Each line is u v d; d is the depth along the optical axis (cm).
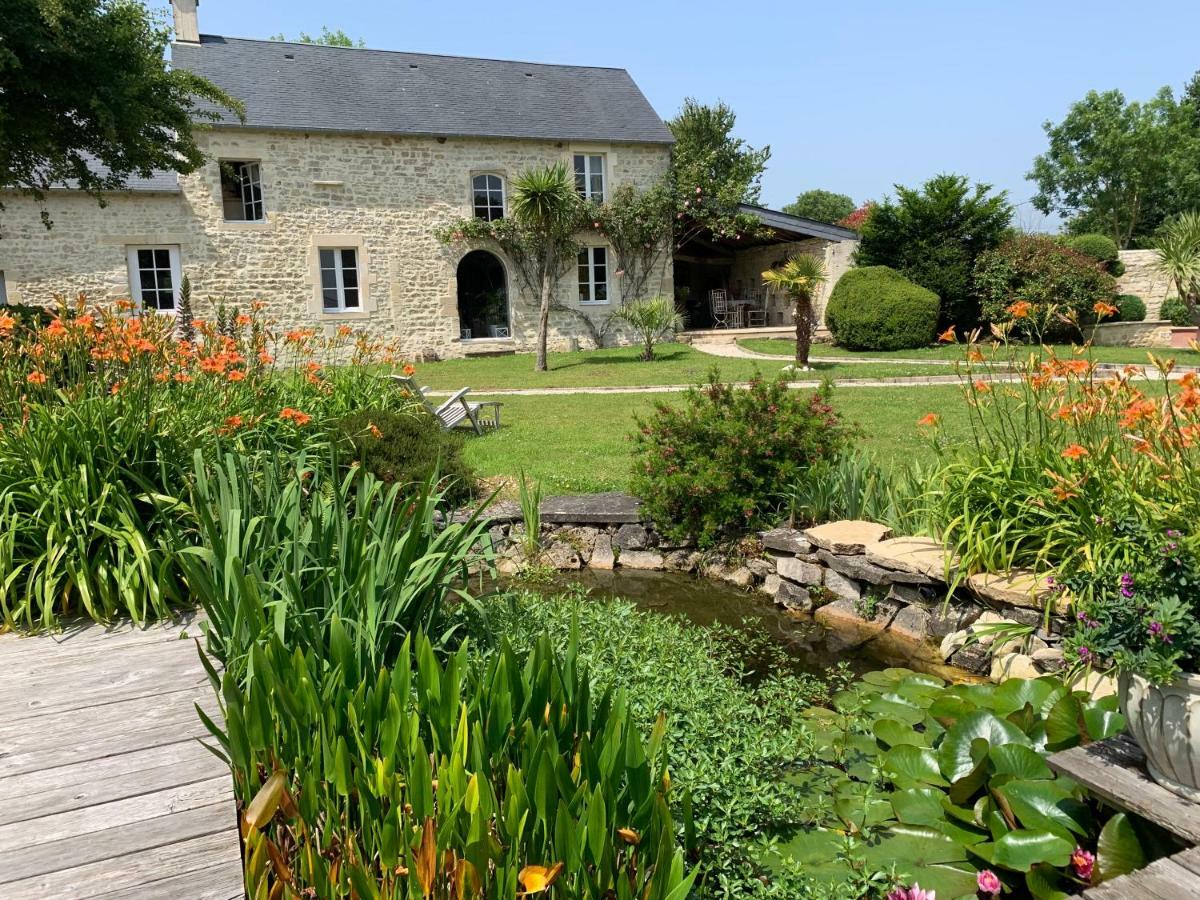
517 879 151
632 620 375
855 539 477
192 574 255
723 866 225
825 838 250
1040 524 404
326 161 1677
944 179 1688
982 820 245
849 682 383
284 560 266
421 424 652
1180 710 205
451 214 1778
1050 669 362
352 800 190
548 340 1872
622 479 677
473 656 282
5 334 420
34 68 958
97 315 504
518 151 1808
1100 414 391
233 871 188
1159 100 3450
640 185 1902
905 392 1069
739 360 1559
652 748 198
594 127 1864
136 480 355
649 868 173
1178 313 1844
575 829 159
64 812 210
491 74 1941
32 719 259
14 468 365
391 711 180
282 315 1669
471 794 160
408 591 259
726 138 2780
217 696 223
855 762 296
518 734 184
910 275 1709
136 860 191
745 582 531
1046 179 3706
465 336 1978
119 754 238
